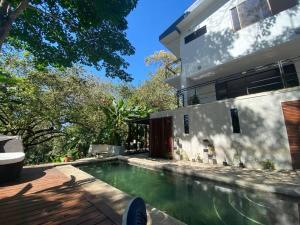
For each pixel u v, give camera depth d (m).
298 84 10.48
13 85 13.90
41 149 21.39
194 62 13.25
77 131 18.62
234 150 9.08
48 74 15.27
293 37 8.97
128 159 12.28
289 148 7.48
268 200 5.18
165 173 9.21
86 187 5.61
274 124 7.96
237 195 5.84
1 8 6.31
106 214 3.65
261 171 7.53
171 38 15.40
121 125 17.14
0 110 15.66
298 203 4.75
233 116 9.37
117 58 10.02
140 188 7.10
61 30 8.82
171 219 3.45
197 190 6.61
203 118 10.63
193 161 10.84
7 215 3.65
